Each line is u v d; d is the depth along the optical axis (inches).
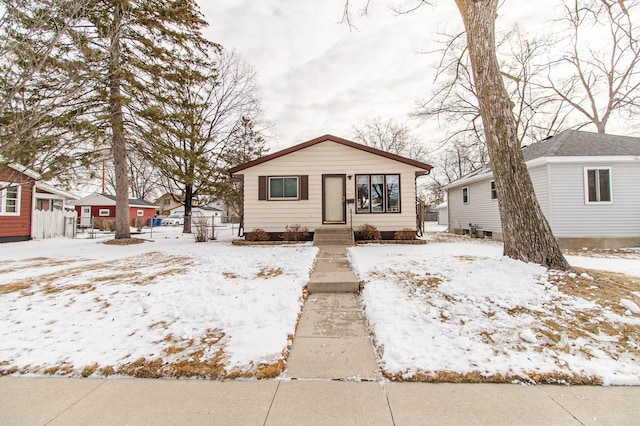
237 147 791.7
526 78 697.6
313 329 141.8
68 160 313.4
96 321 145.5
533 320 137.2
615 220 409.4
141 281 211.6
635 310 140.3
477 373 101.9
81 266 276.4
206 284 198.5
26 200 551.2
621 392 92.4
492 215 535.2
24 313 155.8
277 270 235.9
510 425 78.2
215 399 90.0
